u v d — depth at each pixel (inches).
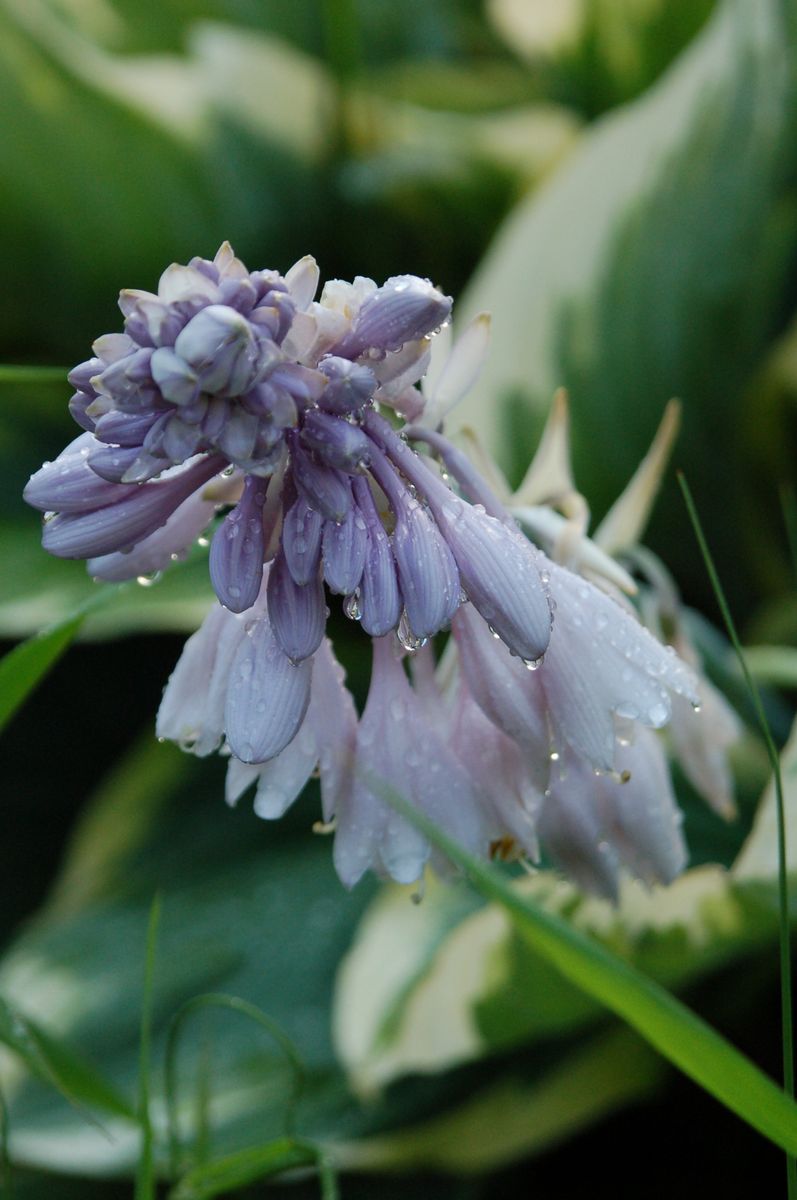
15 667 27.2
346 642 45.1
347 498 24.6
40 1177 36.9
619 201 44.3
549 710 25.6
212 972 38.1
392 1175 35.7
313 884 40.6
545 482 27.9
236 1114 33.8
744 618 46.7
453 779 25.8
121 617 40.8
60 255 54.1
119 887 42.5
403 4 65.8
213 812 44.3
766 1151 35.2
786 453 45.8
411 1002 32.1
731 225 43.6
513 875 33.9
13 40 50.2
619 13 59.1
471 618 25.7
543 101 61.0
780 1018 34.5
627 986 23.8
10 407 54.9
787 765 29.5
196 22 62.0
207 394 23.9
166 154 52.4
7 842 47.9
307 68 56.0
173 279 23.9
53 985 38.8
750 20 44.3
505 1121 33.0
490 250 52.8
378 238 54.7
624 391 43.9
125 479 24.3
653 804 26.8
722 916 30.1
